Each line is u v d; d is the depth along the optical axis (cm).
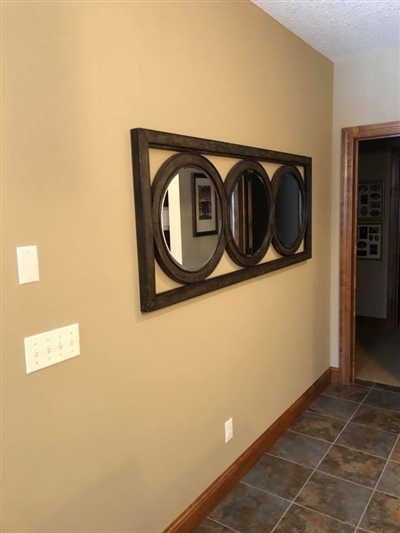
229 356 223
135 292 162
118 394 158
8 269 119
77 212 138
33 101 123
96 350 148
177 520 192
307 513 208
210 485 213
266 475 238
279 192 258
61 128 131
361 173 494
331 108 327
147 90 162
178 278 179
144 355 169
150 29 162
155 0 163
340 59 319
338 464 246
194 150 184
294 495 221
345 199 333
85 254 142
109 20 145
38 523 134
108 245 149
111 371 155
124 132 153
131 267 159
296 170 276
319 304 331
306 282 307
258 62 232
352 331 351
